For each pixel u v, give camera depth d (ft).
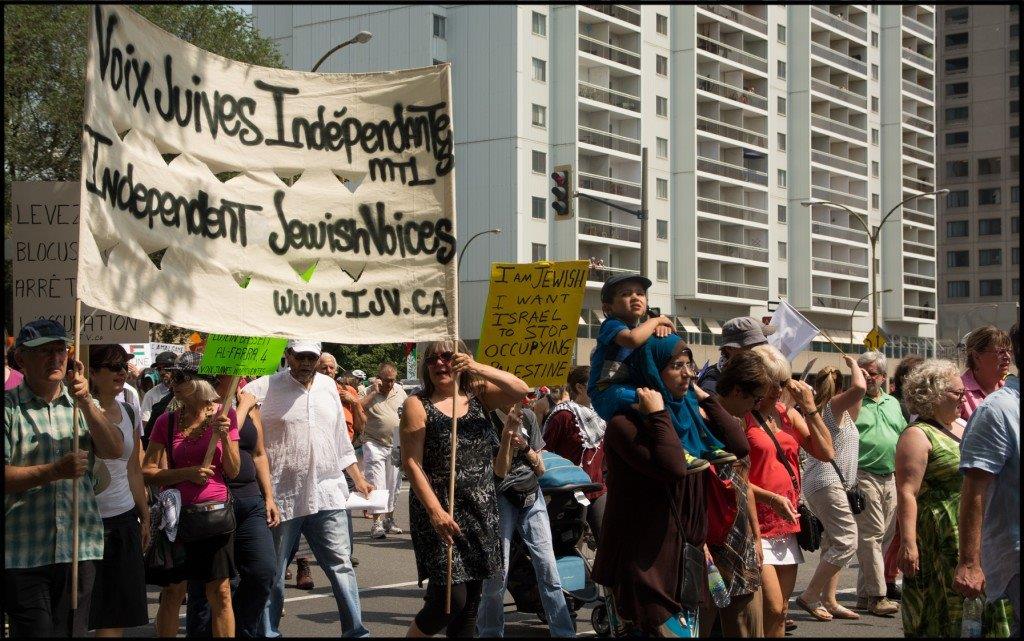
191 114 20.70
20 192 30.45
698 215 222.48
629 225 210.79
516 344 26.71
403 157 22.53
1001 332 22.52
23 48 104.99
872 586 31.45
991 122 381.81
